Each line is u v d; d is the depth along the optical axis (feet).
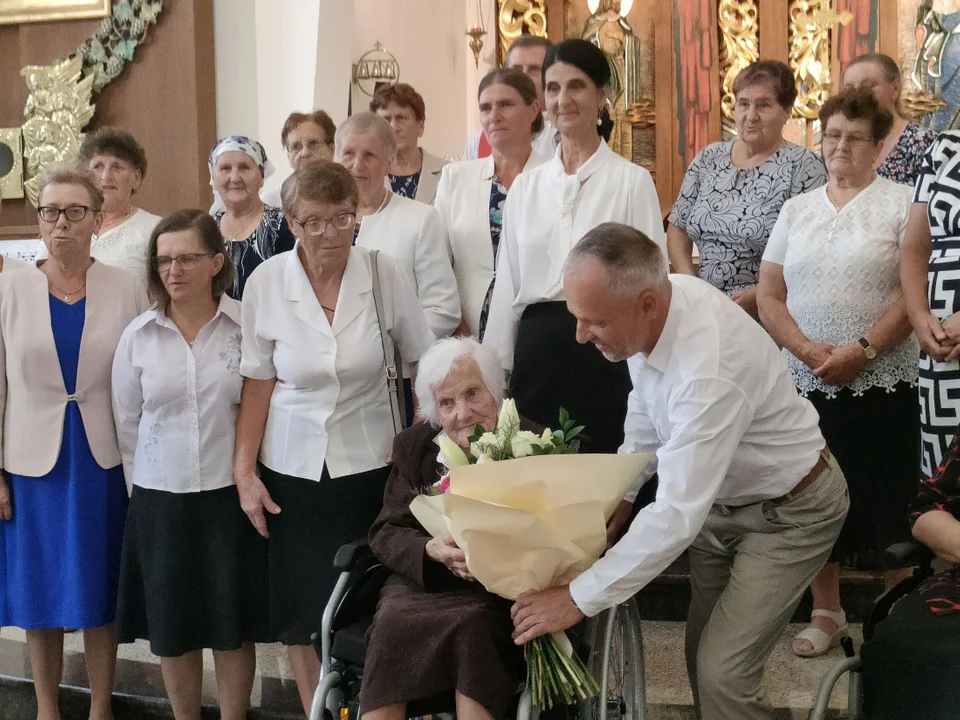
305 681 9.94
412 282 11.09
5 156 17.80
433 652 7.49
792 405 8.08
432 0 20.66
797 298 10.95
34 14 17.42
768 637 8.05
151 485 9.86
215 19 17.07
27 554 10.41
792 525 8.16
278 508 9.64
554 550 7.32
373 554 8.59
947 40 17.04
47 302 10.45
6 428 10.46
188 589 9.80
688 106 18.12
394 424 9.75
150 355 9.94
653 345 7.68
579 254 7.43
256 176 11.57
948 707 7.00
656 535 7.32
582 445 8.91
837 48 17.54
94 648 10.76
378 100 14.20
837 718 9.62
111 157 12.33
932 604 7.66
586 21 18.57
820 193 11.05
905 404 10.70
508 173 11.66
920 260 10.09
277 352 9.61
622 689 8.68
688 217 12.72
